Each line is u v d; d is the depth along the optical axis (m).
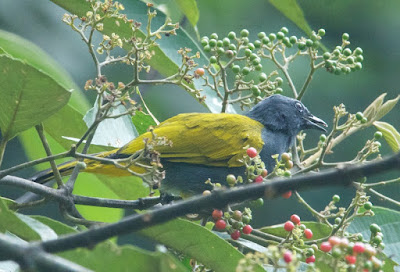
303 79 16.14
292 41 9.88
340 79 16.66
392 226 9.20
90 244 4.69
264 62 15.75
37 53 9.10
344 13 16.58
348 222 8.35
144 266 5.28
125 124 10.22
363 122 9.00
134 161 7.23
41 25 13.86
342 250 5.75
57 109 6.82
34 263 4.26
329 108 16.56
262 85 9.87
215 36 9.63
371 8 16.62
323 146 8.73
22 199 8.72
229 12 14.44
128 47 9.70
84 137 7.10
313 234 8.91
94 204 8.20
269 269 7.25
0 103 6.78
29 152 9.95
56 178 7.78
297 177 4.76
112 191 10.34
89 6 9.25
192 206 4.88
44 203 7.71
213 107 10.50
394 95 16.56
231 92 9.75
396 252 8.98
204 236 7.09
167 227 7.10
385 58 16.75
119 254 5.25
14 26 13.63
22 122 6.93
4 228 6.30
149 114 10.75
